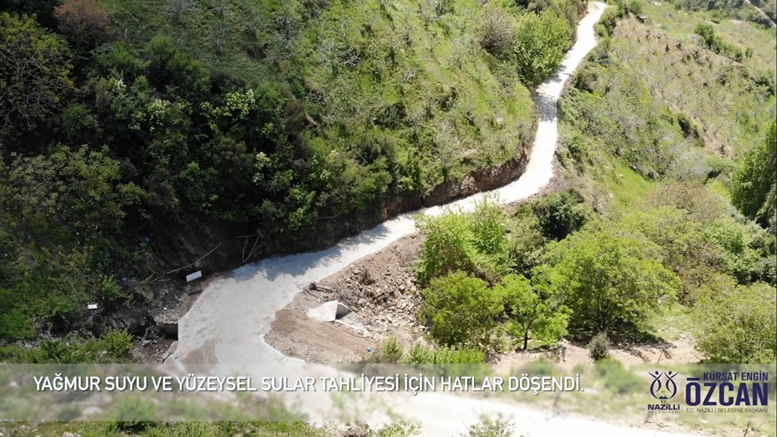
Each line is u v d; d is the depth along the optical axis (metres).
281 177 30.92
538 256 34.97
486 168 41.22
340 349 25.95
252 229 30.86
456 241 32.19
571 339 29.17
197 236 29.25
